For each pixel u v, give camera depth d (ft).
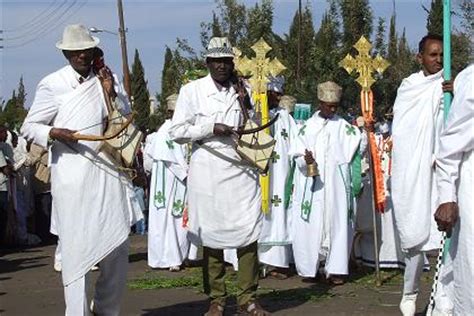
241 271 24.41
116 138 21.31
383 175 33.88
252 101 25.49
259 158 23.76
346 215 31.48
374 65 31.94
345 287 30.78
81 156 20.97
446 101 19.62
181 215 36.29
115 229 21.16
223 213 23.90
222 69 24.02
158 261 36.52
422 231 22.93
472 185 15.44
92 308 22.31
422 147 22.97
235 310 26.25
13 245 48.06
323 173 31.65
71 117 21.03
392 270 34.47
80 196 20.83
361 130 34.63
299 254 32.01
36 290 31.37
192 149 24.39
